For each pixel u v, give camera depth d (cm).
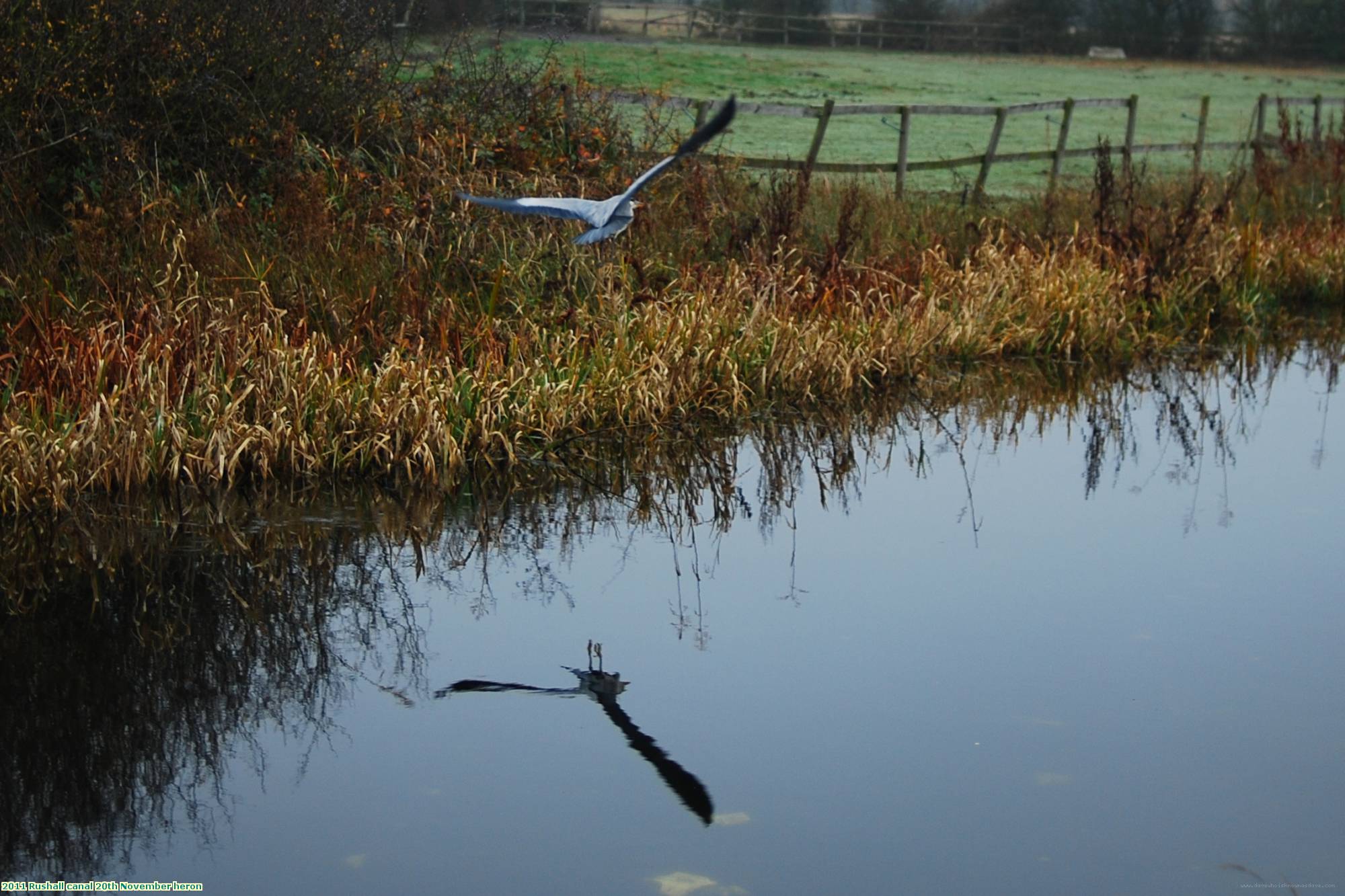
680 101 1373
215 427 797
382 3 1226
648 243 1107
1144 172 1606
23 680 583
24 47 979
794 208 1212
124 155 1008
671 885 439
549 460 877
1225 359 1184
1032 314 1173
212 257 943
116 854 457
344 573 704
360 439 836
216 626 642
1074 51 5191
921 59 4406
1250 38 5412
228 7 1069
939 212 1381
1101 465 905
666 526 789
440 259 1026
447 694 577
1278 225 1487
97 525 739
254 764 519
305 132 1105
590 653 616
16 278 904
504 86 1198
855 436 959
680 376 955
